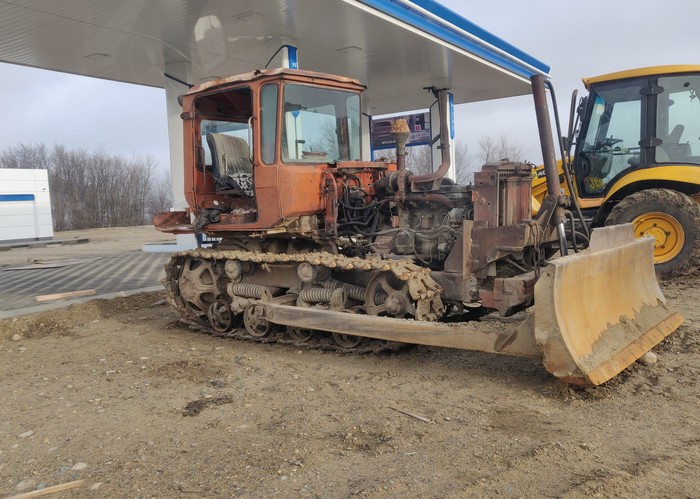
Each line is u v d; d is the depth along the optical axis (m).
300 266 5.67
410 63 13.22
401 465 3.27
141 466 3.41
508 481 3.04
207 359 5.55
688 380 4.41
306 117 5.78
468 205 5.29
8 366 5.61
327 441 3.63
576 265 4.35
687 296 7.23
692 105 8.45
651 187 8.64
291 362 5.35
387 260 5.20
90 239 28.31
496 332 4.45
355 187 5.97
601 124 9.11
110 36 10.23
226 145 6.52
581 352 4.14
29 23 9.38
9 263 15.70
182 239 13.80
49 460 3.55
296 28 10.27
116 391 4.77
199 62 12.38
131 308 8.19
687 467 3.14
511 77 15.04
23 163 50.53
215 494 3.05
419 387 4.54
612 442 3.46
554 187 4.88
